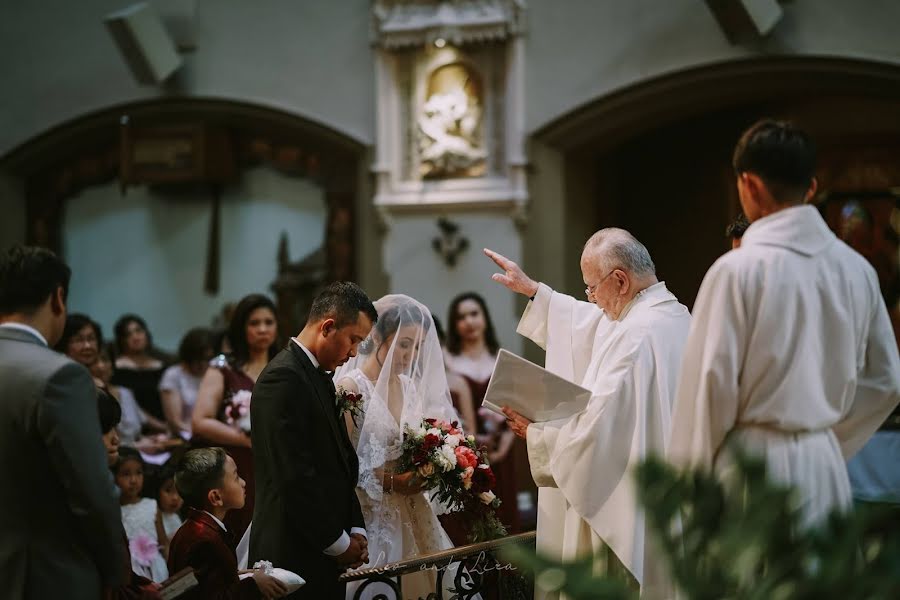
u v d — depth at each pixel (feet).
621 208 28.81
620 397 10.52
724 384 7.80
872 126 24.73
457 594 10.88
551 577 4.54
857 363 8.29
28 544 8.06
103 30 27.68
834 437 8.18
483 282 24.58
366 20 25.63
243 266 29.37
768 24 21.75
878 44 21.45
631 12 23.49
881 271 24.62
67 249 30.68
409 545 11.74
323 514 9.96
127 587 9.36
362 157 25.68
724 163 27.32
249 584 9.55
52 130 28.09
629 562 10.14
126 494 14.25
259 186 29.17
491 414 19.25
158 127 27.48
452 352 19.86
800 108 25.72
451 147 24.57
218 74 26.66
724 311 7.89
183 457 10.90
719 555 4.63
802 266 7.94
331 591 10.19
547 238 24.31
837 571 4.40
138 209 30.45
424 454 11.36
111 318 30.63
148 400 22.33
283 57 26.27
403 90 25.16
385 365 11.71
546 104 24.18
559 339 12.14
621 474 10.41
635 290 11.19
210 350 20.31
